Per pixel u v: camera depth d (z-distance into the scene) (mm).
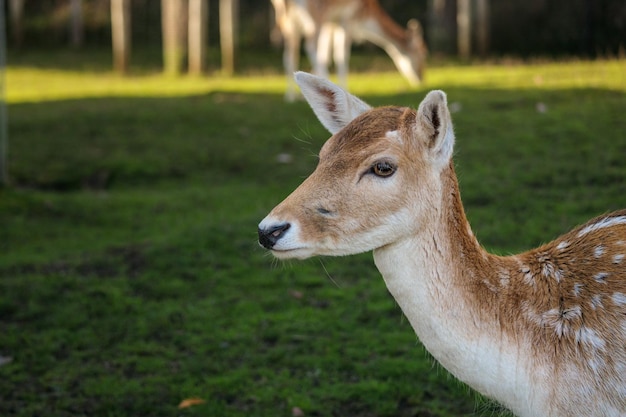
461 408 4391
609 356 2840
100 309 5715
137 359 5047
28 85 14289
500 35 15672
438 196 2975
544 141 8367
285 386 4680
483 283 2986
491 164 7934
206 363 4961
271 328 5367
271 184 8430
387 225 2943
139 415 4492
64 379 4855
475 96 10547
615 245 3043
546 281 3029
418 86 11883
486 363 2928
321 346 5102
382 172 2926
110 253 6750
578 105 9492
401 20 18031
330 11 12180
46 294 5941
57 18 19578
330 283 6020
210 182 8727
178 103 11852
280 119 10570
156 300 5902
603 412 2844
